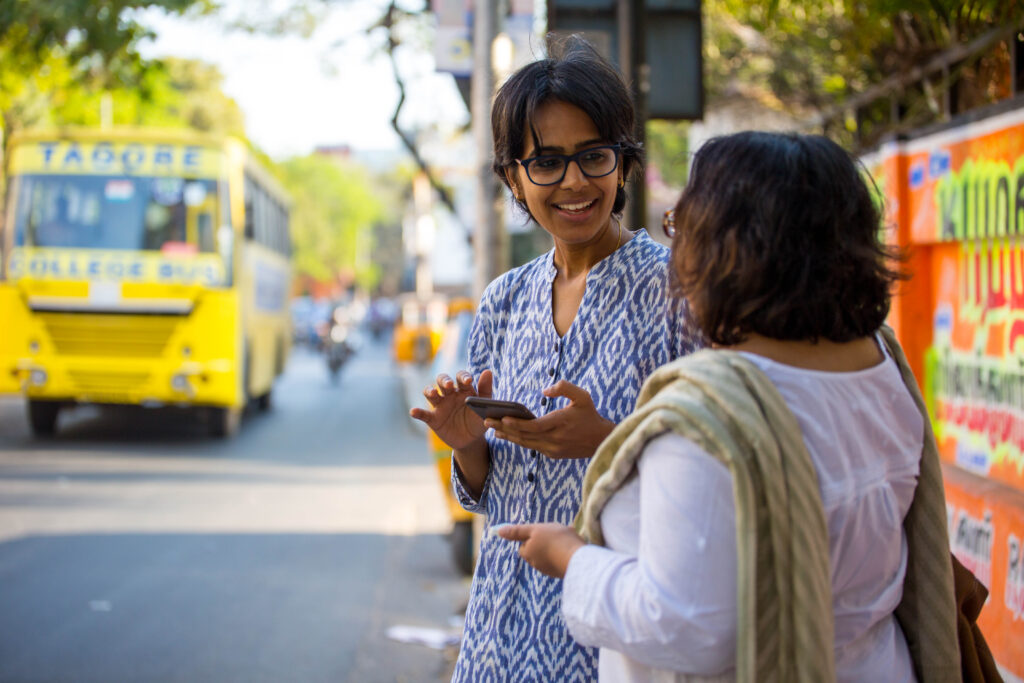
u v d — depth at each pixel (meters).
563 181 2.00
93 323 12.22
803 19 6.78
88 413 16.39
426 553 7.20
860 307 1.55
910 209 5.00
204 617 5.59
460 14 6.54
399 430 15.05
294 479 10.34
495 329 2.27
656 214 14.37
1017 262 4.06
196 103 27.88
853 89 7.65
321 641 5.20
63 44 6.55
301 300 49.56
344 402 19.80
